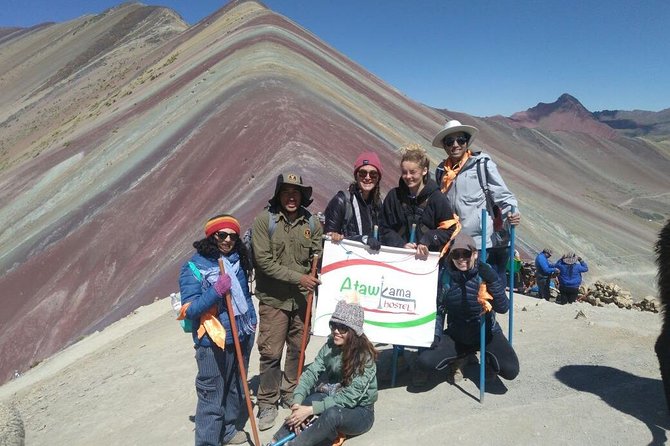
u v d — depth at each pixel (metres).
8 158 72.19
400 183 4.69
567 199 45.38
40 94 105.06
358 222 4.73
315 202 15.86
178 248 19.58
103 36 122.25
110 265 22.11
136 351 8.30
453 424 3.93
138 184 26.97
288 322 4.55
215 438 4.13
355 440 3.97
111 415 5.68
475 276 4.41
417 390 4.77
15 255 26.25
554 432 3.78
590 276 26.75
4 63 137.38
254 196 18.28
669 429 3.72
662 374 3.86
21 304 22.53
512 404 4.29
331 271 4.57
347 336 3.87
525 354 5.52
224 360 4.15
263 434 4.38
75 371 8.92
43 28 157.00
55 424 6.04
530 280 13.04
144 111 42.72
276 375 4.52
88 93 84.25
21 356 19.53
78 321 19.95
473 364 5.19
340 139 25.19
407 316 4.56
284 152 21.75
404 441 3.82
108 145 37.50
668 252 3.81
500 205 4.81
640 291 26.27
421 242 4.52
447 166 5.10
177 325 9.18
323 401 3.88
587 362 5.12
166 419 5.09
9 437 4.76
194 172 25.25
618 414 3.96
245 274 4.34
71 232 25.70
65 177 36.19
